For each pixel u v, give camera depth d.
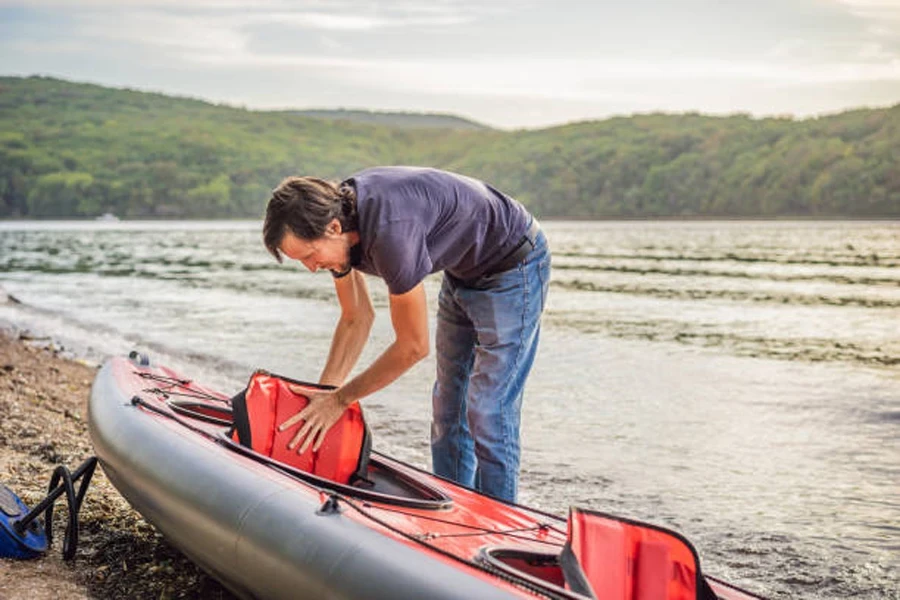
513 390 4.23
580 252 49.47
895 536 5.52
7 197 156.00
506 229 4.01
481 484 4.24
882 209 128.50
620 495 6.33
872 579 4.89
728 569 5.05
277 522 3.18
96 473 5.61
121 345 13.51
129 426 4.20
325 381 4.34
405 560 2.82
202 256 44.34
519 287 4.13
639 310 20.03
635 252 49.66
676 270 34.34
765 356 13.27
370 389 3.79
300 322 16.69
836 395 10.15
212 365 11.70
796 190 134.25
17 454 6.03
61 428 6.91
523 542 3.20
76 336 14.52
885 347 14.38
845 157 131.50
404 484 3.85
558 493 6.38
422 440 7.63
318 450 3.93
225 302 20.89
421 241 3.57
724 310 20.14
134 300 21.34
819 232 84.38
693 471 6.94
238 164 171.12
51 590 3.85
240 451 3.75
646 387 10.55
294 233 3.42
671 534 2.82
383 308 19.58
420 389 9.81
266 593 3.17
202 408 4.59
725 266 36.91
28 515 4.21
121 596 3.88
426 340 3.68
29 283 26.83
